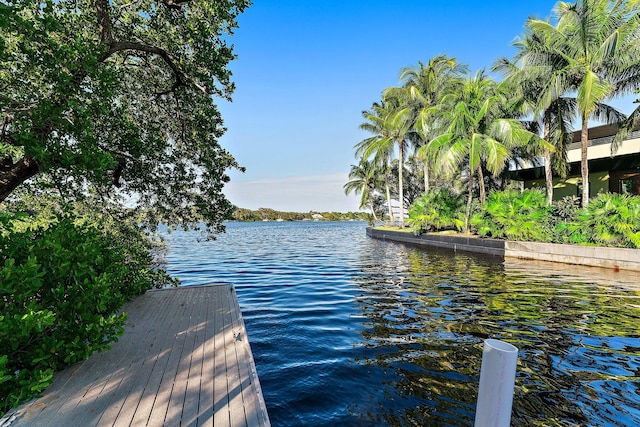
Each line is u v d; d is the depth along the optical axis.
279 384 4.29
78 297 3.77
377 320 6.92
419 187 41.00
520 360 4.91
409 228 35.03
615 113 18.42
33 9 5.08
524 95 19.86
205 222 8.84
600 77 16.23
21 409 2.85
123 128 6.25
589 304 8.01
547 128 20.44
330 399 3.92
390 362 4.88
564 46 17.45
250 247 26.22
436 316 7.13
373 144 32.06
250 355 3.99
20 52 5.13
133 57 7.98
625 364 4.77
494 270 13.31
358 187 45.62
